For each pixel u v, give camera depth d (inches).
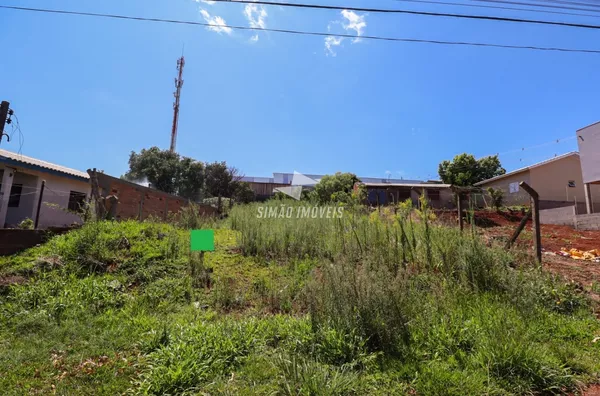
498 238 265.9
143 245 225.6
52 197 466.3
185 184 911.0
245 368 109.3
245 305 167.9
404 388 99.7
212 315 151.8
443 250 200.5
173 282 185.0
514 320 137.0
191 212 347.3
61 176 476.1
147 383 98.1
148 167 887.1
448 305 153.4
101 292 167.3
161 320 145.6
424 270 195.9
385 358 115.1
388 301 132.7
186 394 95.3
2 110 325.4
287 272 205.9
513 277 170.7
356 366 111.6
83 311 150.9
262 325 136.6
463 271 181.5
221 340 122.1
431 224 245.8
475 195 649.6
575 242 335.6
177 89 1152.8
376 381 102.9
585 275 209.9
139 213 374.3
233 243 266.4
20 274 181.2
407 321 133.6
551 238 359.6
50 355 117.1
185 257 217.6
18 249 215.8
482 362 110.5
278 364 108.6
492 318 136.4
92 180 280.2
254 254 241.0
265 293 175.9
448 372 105.8
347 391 95.3
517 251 217.0
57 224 473.7
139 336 130.9
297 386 95.8
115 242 219.8
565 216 479.2
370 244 223.6
